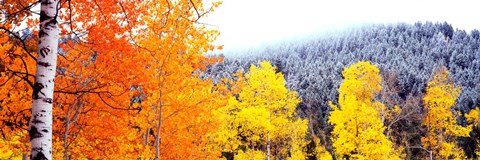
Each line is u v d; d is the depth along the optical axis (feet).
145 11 27.43
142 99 32.48
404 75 317.22
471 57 444.14
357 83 66.90
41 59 12.67
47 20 12.80
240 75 34.68
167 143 38.27
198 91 32.81
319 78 316.81
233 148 58.18
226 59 377.30
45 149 12.48
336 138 62.08
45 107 12.59
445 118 81.10
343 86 66.95
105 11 25.30
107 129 32.09
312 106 181.37
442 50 485.56
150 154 32.40
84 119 31.76
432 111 81.30
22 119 26.45
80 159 33.35
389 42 556.51
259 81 60.64
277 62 479.41
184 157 39.45
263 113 57.11
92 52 27.53
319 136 129.70
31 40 24.40
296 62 473.67
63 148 30.96
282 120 62.69
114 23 25.88
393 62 419.95
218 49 30.71
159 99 30.83
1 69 23.89
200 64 31.50
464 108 223.51
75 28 25.08
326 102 245.45
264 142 64.54
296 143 71.41
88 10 25.22
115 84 28.81
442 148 78.79
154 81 29.55
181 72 30.19
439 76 82.38
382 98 74.23
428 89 82.58
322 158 82.84
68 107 30.50
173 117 34.14
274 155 72.69
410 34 602.44
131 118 31.86
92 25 25.43
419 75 312.71
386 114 71.46
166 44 28.63
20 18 20.01
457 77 357.41
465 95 254.68
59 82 28.48
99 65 27.78
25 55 24.66
